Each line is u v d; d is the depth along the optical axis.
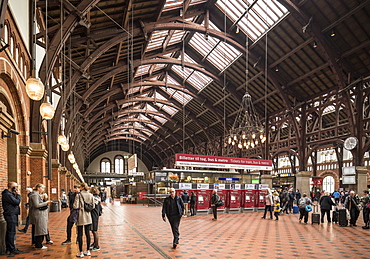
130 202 27.23
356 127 17.92
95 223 5.95
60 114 13.25
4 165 6.82
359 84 17.84
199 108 32.12
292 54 18.83
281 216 13.32
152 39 18.39
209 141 35.38
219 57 22.67
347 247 6.41
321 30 16.19
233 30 19.12
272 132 28.88
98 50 13.34
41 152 10.16
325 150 31.19
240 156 29.02
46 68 8.81
